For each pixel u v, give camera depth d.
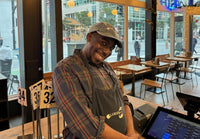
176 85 6.07
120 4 6.01
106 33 0.91
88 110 0.85
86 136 0.83
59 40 4.12
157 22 7.71
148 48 6.18
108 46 0.97
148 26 6.07
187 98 1.17
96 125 0.84
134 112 1.38
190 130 1.06
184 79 6.95
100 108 0.93
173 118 1.17
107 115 0.95
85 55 0.99
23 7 2.96
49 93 1.03
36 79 3.22
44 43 4.27
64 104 0.85
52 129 1.36
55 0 3.92
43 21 4.20
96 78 0.95
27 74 3.12
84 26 5.22
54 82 0.92
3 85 2.91
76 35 5.06
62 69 0.90
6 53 3.81
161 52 8.16
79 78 0.90
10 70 3.89
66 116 0.85
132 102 1.86
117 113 1.00
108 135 0.87
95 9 5.43
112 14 5.91
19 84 4.04
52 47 4.25
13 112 3.76
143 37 7.12
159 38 7.95
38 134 1.12
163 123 1.18
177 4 8.11
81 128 0.83
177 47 8.43
